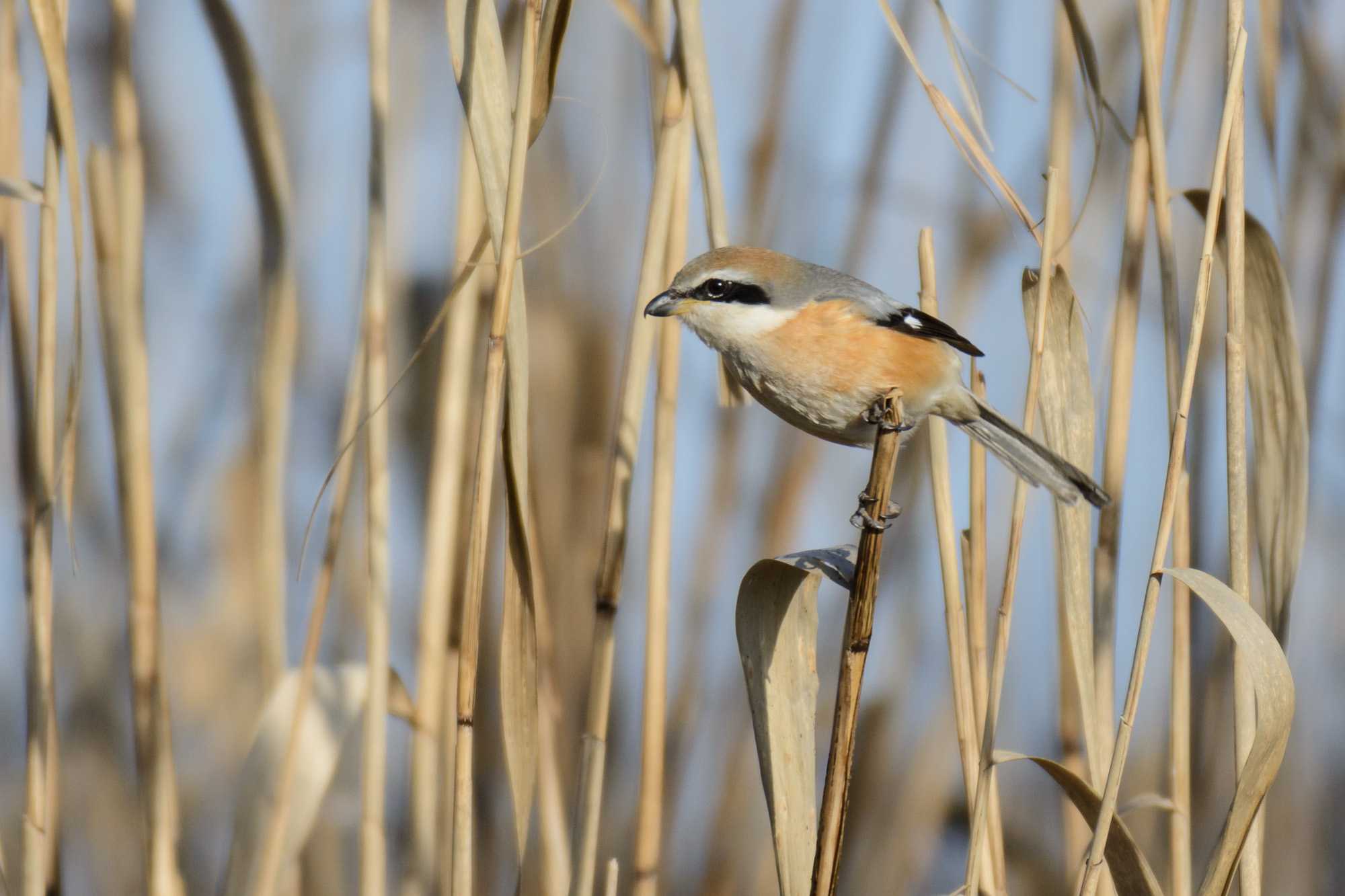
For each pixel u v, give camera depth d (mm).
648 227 6809
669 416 6871
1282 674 5230
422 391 9320
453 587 8297
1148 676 9766
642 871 6832
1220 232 6742
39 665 6859
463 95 5324
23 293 7020
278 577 7750
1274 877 10344
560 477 9617
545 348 9609
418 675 7750
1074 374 6680
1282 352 6629
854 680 5285
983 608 6594
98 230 6895
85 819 9586
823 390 6980
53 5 5883
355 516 9438
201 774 9844
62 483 6930
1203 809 9383
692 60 6543
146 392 7051
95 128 8367
